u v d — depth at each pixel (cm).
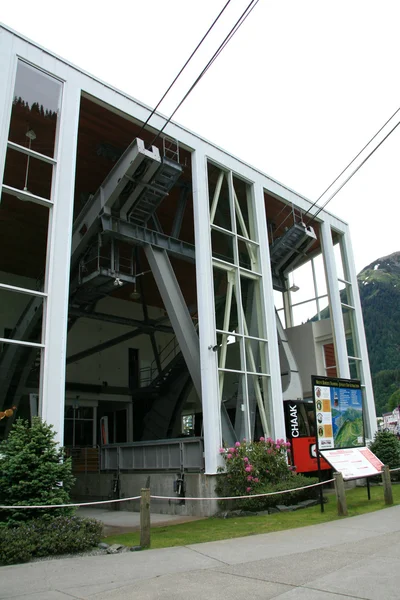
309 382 2241
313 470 1598
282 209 2041
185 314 1583
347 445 1226
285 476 1308
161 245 1642
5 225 1728
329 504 1238
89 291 1769
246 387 1486
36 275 1855
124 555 707
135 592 501
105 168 1772
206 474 1279
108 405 2731
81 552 734
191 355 1524
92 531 810
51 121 1234
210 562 636
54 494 848
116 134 1551
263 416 1507
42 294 1087
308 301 2355
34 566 643
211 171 1677
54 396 1041
